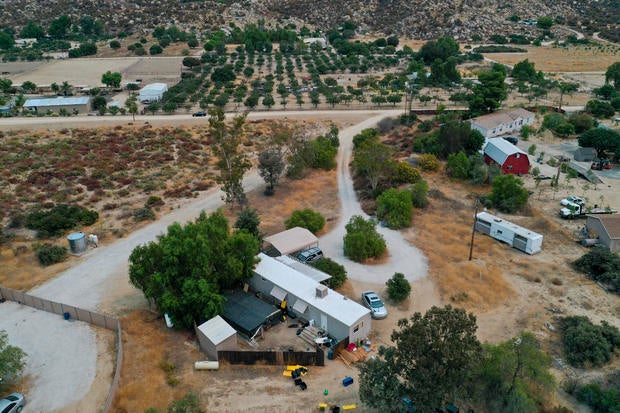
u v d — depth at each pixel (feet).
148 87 435.53
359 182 254.27
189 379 120.06
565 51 632.38
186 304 134.72
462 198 231.91
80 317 146.72
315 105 402.11
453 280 163.63
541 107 378.53
